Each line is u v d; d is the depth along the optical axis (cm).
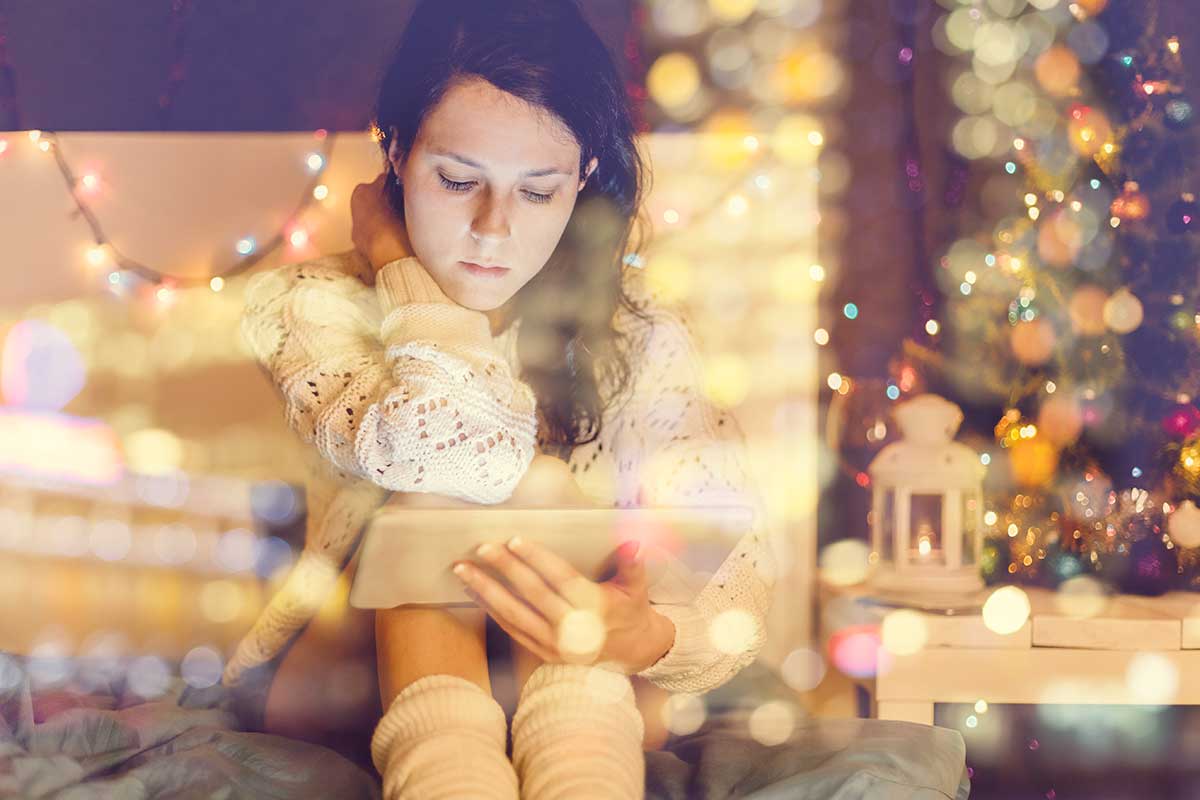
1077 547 165
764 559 130
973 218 209
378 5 209
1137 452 168
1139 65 180
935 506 175
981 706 152
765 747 117
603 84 131
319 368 119
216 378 181
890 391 195
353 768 109
